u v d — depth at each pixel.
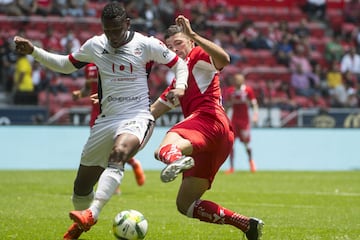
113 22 20.47
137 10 79.38
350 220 29.14
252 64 81.44
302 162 68.12
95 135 21.27
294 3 93.00
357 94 77.75
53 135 63.34
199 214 21.14
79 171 21.84
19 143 62.44
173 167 18.77
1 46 70.06
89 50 21.33
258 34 83.44
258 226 21.09
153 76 73.19
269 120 68.38
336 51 84.38
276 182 49.84
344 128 69.75
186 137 20.44
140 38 21.27
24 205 32.91
